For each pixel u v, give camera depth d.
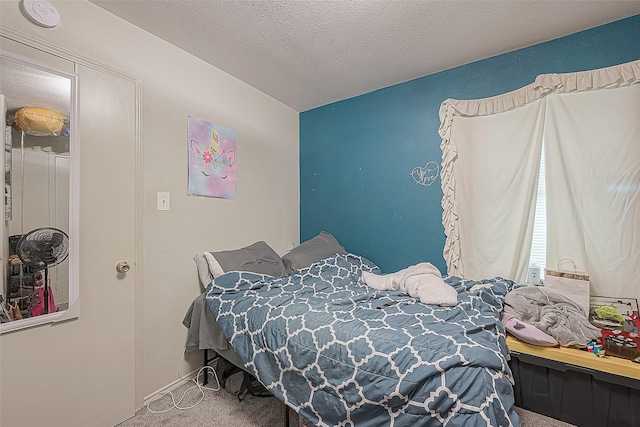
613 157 1.75
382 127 2.69
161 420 1.60
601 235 1.79
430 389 1.05
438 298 1.64
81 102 1.47
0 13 1.22
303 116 3.17
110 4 1.54
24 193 1.28
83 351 1.46
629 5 1.62
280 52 2.06
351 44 1.97
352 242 2.87
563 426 1.45
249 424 1.56
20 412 1.26
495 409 0.98
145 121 1.77
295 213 3.13
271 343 1.46
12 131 1.25
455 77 2.31
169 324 1.89
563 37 1.92
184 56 2.02
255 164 2.62
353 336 1.28
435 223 2.42
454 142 2.29
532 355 1.52
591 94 1.82
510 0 1.57
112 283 1.58
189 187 2.03
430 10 1.64
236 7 1.59
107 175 1.57
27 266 1.29
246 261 2.19
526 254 2.03
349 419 1.21
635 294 1.69
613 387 1.35
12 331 1.25
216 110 2.25
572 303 1.68
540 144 1.97
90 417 1.48
